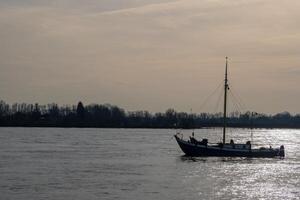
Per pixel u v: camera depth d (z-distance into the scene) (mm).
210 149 171250
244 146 172250
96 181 109625
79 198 89500
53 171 127750
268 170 133375
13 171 126875
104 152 199125
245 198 90750
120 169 134125
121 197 90500
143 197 90562
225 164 148750
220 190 98375
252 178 116562
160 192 95688
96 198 89500
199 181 110562
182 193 94750
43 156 174250
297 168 138875
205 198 90250
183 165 145125
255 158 170250
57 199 88500
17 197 89938
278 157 173500
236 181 111062
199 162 154875
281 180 113375
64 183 106250
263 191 97875
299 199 90625
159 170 132000
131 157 173375
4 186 101312
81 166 141250
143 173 125188
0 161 153375
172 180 111938
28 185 102875
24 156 173500
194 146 171625
